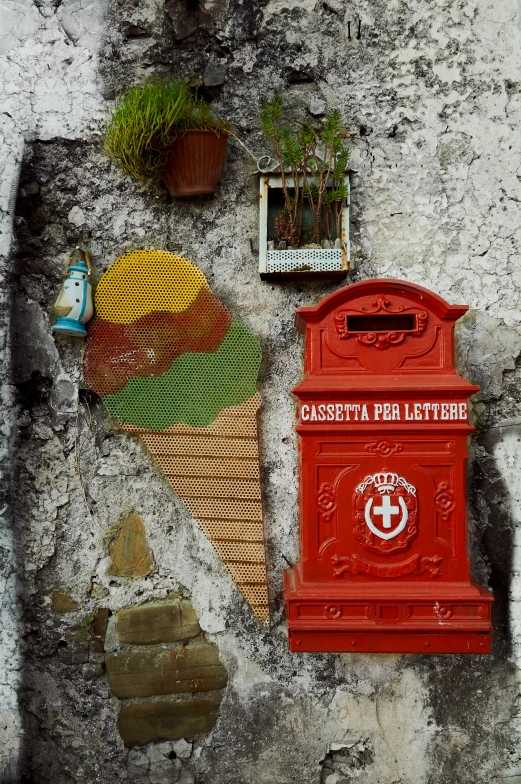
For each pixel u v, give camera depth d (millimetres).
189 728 2279
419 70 2328
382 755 2244
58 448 2352
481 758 2227
